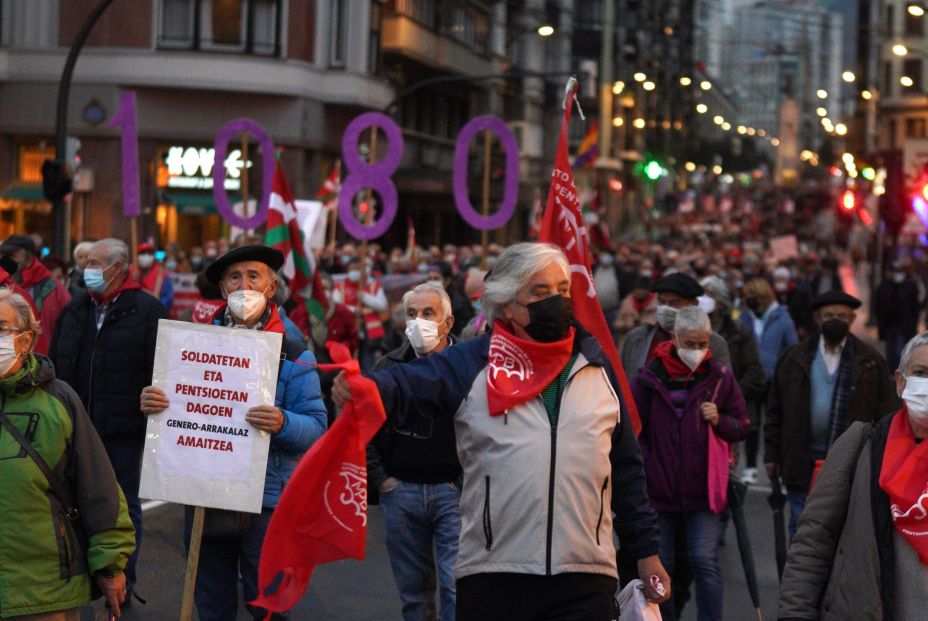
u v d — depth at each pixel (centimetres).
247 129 1608
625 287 2312
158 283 1599
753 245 4909
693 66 13012
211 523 590
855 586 443
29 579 504
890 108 8750
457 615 453
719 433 731
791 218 9762
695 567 727
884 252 3266
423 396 445
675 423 732
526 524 438
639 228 7344
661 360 747
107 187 3466
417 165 4653
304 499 448
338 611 833
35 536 505
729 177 17000
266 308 628
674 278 882
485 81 5466
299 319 1312
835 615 446
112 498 521
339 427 439
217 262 625
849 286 4734
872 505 446
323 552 452
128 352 795
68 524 516
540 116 6631
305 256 1334
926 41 8625
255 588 599
